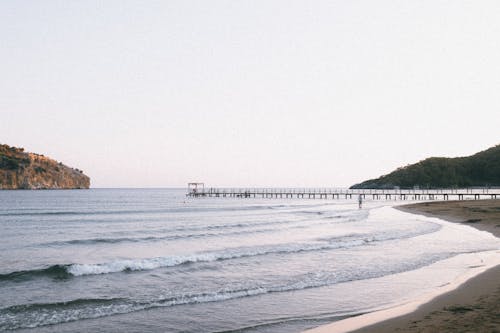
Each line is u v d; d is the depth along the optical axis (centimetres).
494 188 17612
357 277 1469
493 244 2239
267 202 10006
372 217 4488
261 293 1252
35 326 962
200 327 943
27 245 2516
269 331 891
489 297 1048
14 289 1352
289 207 7494
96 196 14138
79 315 1046
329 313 1024
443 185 18838
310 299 1177
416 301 1059
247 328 915
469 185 18700
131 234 3116
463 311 924
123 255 2112
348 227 3434
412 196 12394
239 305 1124
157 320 1000
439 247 2155
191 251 2208
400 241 2422
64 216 5272
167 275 1554
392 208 6038
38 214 5619
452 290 1157
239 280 1459
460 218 3928
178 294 1262
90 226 3903
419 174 19900
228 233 3072
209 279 1481
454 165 19938
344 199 12431
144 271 1622
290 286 1336
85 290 1334
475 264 1625
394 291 1242
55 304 1145
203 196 14450
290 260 1844
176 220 4538
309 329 888
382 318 927
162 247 2391
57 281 1463
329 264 1736
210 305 1128
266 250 2142
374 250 2097
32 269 1638
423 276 1446
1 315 1046
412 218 4212
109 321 996
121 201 10350
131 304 1145
